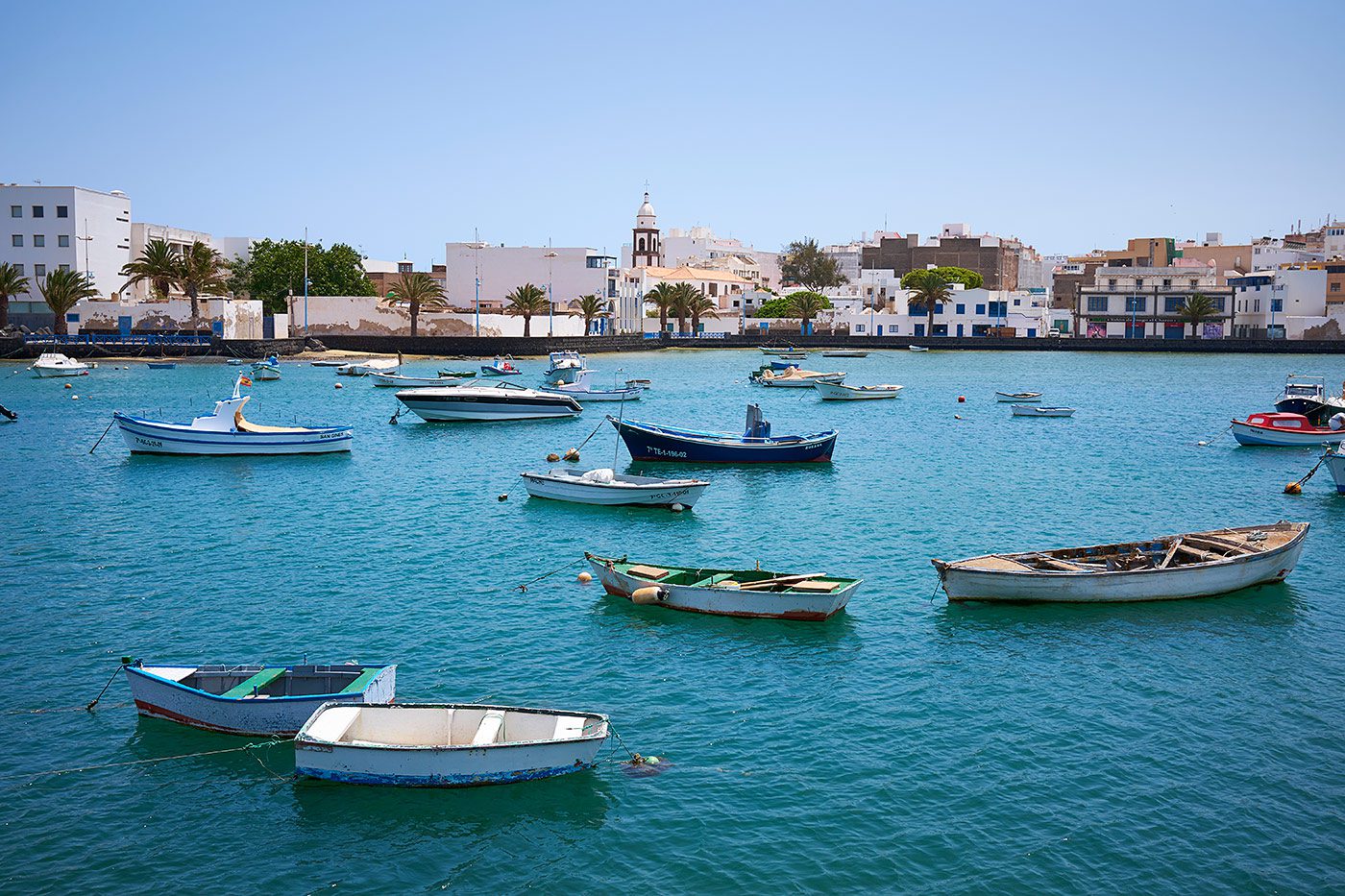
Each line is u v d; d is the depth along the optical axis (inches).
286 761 929.5
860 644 1206.3
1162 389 4630.9
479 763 871.7
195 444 2544.3
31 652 1172.5
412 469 2395.4
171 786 889.5
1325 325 7160.4
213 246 7367.1
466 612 1317.7
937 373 5634.8
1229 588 1374.3
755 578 1338.6
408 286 6122.1
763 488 2183.8
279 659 1154.7
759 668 1136.2
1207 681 1110.4
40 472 2331.4
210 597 1374.3
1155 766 928.3
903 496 2097.7
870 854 800.9
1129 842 814.5
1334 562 1572.3
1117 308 7632.9
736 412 3722.9
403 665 1139.9
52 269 5777.6
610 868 787.4
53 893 752.3
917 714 1029.8
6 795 875.4
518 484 2185.0
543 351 6131.9
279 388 4453.7
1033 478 2308.1
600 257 7288.4
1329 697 1070.4
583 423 3257.9
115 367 5290.4
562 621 1280.8
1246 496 2098.9
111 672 1117.1
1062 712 1034.7
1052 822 841.5
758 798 877.2
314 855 800.9
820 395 4165.8
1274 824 839.1
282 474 2316.7
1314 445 2770.7
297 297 6368.1
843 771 919.7
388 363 5457.7
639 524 1804.9
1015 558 1380.4
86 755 939.3
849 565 1549.0
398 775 870.4
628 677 1111.6
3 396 3986.2
